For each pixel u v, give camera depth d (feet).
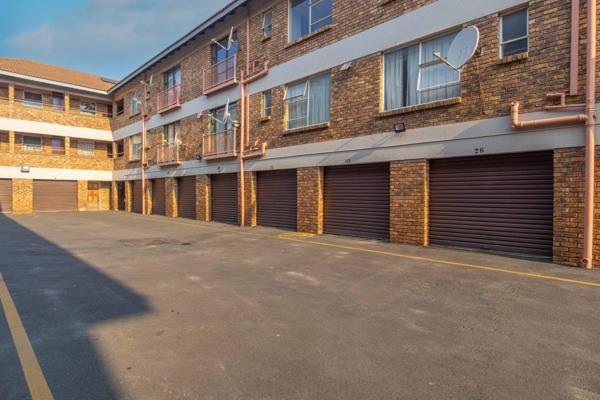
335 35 37.73
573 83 22.50
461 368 10.48
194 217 61.11
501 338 12.50
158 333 13.07
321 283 19.75
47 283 19.88
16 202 79.56
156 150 71.67
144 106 75.82
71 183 87.97
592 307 15.37
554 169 23.31
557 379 9.85
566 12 23.03
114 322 14.14
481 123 26.78
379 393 9.21
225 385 9.63
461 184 28.78
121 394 9.21
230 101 52.31
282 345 12.07
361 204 36.09
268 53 46.29
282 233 40.93
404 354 11.38
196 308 15.79
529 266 22.62
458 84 28.50
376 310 15.43
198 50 59.98
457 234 29.01
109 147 96.58
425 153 30.12
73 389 9.45
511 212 26.12
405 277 20.71
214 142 55.62
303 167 41.14
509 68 25.43
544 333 12.86
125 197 86.74
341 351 11.62
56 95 88.38
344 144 36.55
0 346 11.95
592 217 21.75
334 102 37.65
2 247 32.07
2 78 78.33
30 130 81.56
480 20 26.99
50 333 13.05
